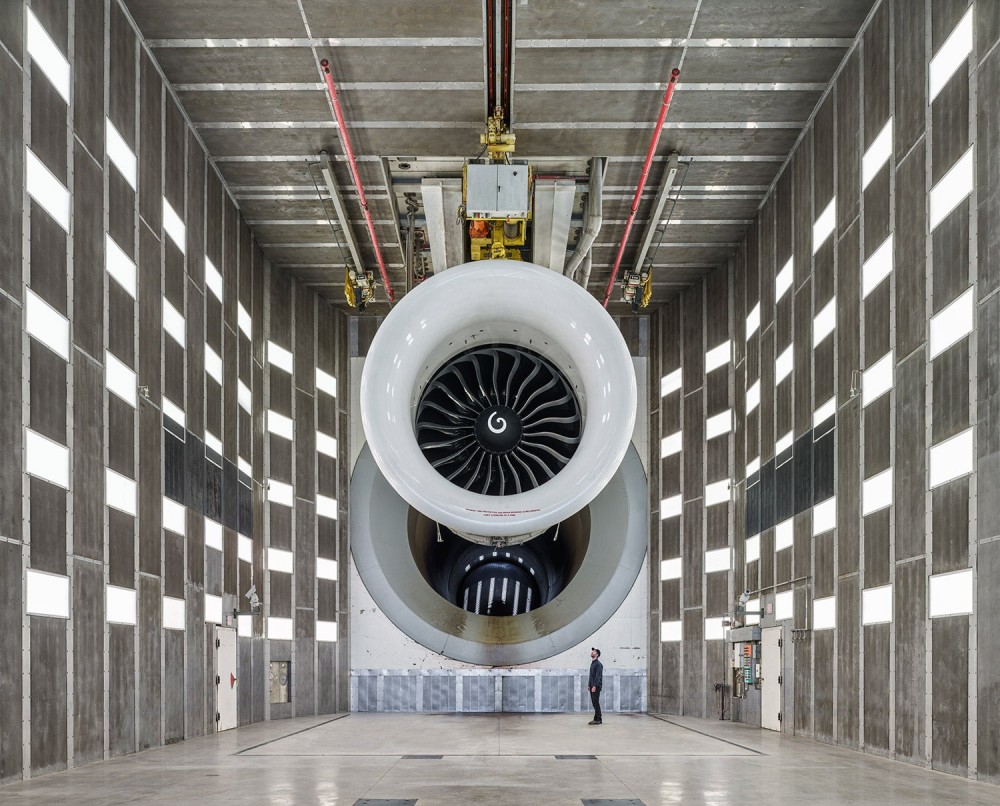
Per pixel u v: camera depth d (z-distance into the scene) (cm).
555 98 1725
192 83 1664
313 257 2406
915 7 1306
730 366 2366
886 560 1360
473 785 1009
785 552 1875
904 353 1312
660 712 2517
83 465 1241
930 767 1189
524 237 1709
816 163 1742
